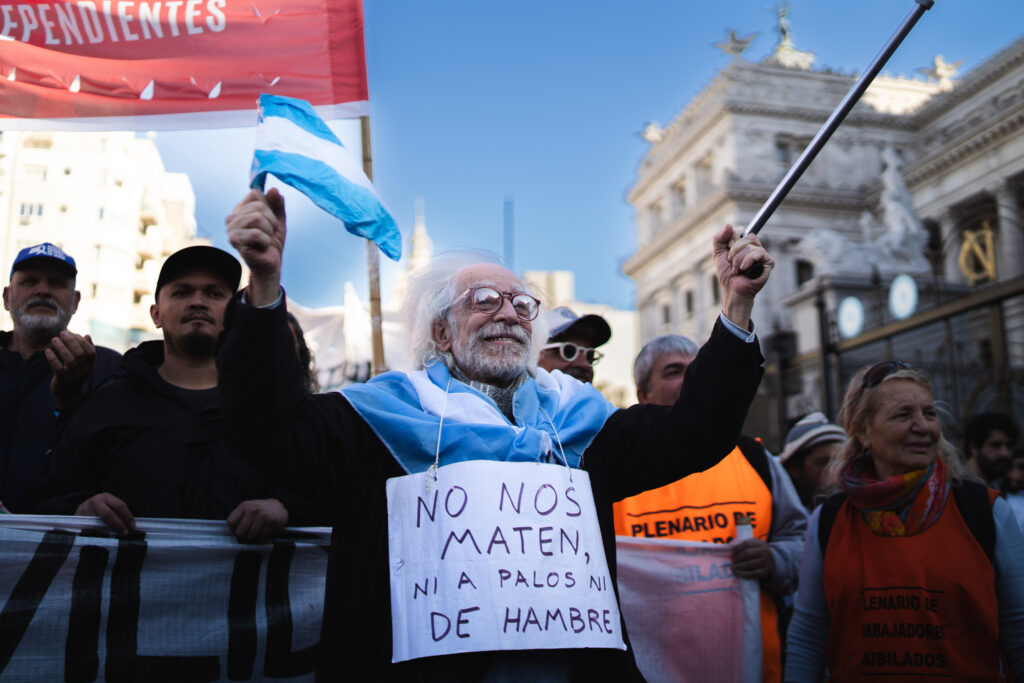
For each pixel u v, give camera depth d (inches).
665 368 127.7
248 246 65.1
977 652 88.0
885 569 92.8
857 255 705.6
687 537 118.1
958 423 349.1
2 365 113.7
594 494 77.2
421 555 70.1
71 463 95.8
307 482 71.7
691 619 113.0
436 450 73.3
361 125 120.0
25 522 88.2
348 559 71.7
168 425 98.9
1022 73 1003.3
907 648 89.9
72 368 97.4
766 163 1279.5
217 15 120.6
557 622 68.4
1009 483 164.4
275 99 75.0
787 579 115.2
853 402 101.9
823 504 104.0
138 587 90.7
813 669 99.2
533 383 82.9
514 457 73.5
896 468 96.7
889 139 1283.2
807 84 1306.6
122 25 119.0
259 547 95.1
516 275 85.0
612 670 70.9
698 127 1357.0
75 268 119.4
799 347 535.2
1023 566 90.3
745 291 77.9
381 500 73.2
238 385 66.4
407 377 81.3
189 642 91.4
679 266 1413.6
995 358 339.3
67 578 88.6
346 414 75.7
